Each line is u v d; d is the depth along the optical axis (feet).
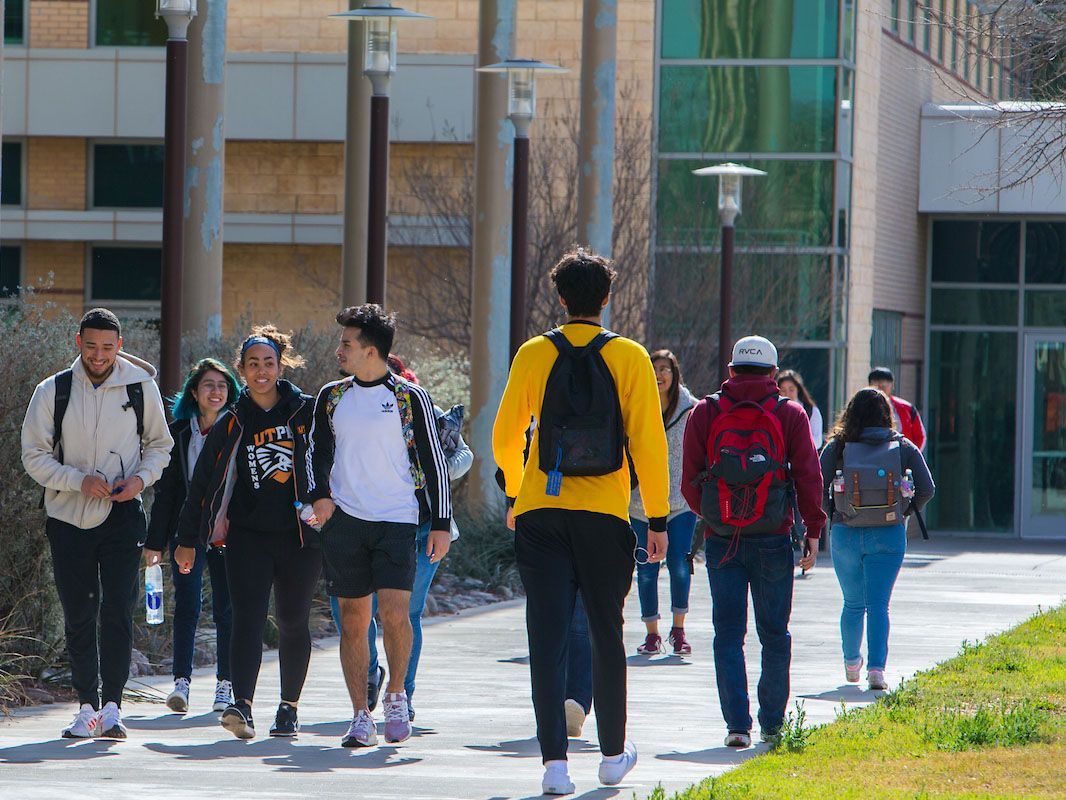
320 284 279.49
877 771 66.08
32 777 64.28
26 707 86.43
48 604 94.53
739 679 75.72
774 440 74.69
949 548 254.47
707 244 241.55
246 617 74.74
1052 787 63.16
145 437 75.56
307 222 278.67
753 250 240.32
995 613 141.69
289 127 276.00
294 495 74.74
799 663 109.19
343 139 275.59
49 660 93.66
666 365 111.55
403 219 266.57
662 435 62.28
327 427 71.97
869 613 97.86
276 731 76.43
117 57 276.21
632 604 144.36
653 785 64.80
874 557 97.96
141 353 136.98
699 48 245.45
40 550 93.81
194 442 81.92
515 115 156.35
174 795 60.64
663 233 241.96
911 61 276.62
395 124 273.54
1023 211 275.59
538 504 61.77
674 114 245.86
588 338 62.49
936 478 293.23
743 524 74.59
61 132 277.03
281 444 74.74
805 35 241.96
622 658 63.26
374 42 133.69
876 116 257.55
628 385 61.93
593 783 65.00
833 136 241.35
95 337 73.97
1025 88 117.39
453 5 277.85
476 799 60.95
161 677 97.71
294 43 281.95
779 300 239.91
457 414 83.56
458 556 155.74
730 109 244.42
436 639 118.93
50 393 73.97
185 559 75.31
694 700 92.48
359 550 71.72
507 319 183.21
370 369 71.82
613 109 186.80
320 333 154.51
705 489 75.41
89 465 74.18
